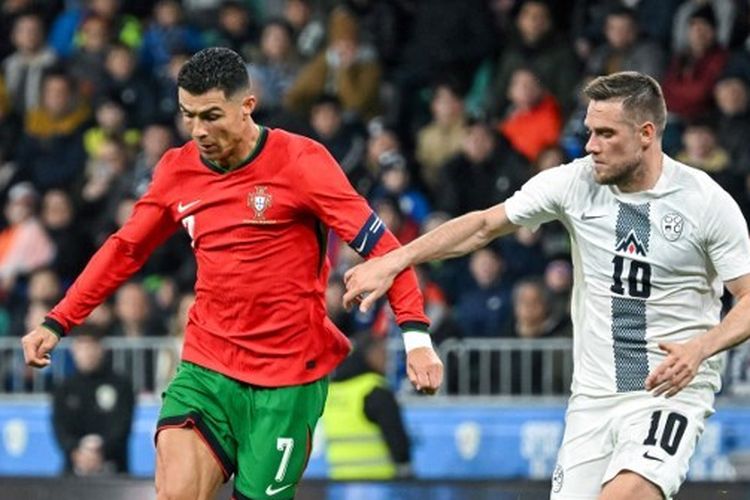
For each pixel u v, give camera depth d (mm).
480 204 42344
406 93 46219
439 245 21000
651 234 20797
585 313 21344
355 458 33188
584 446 21297
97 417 37188
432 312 38281
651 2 44156
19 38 48781
